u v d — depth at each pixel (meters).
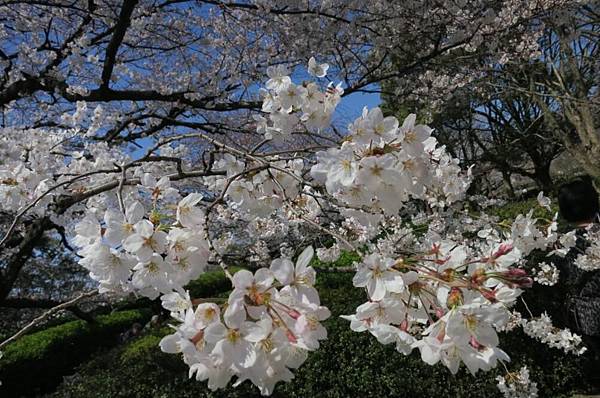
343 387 4.68
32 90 4.67
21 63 4.45
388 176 1.19
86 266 1.18
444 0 4.69
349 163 1.22
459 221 3.64
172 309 1.01
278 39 5.34
